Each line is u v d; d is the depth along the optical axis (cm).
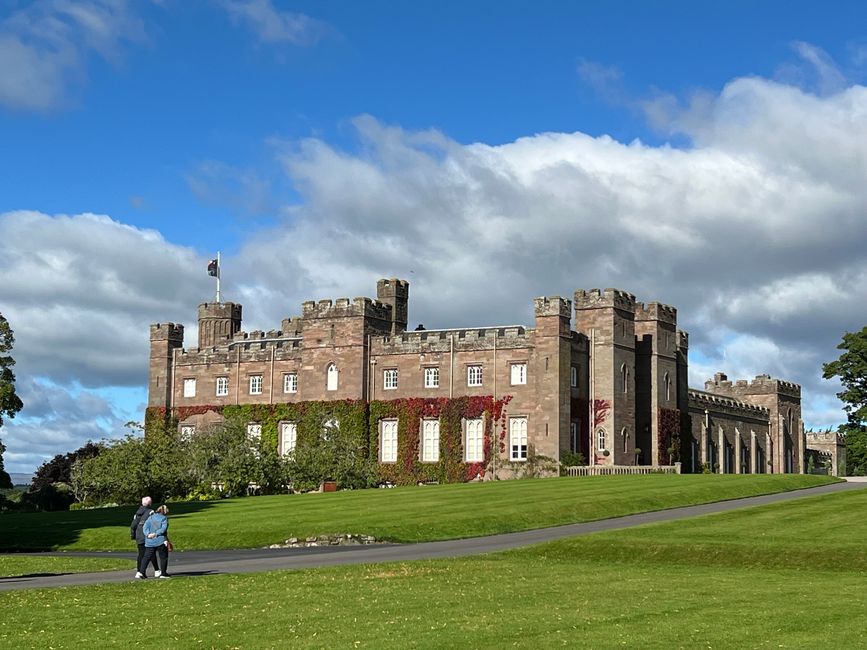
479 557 3759
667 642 2170
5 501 8269
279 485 7538
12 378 6106
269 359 9294
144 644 2205
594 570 3366
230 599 2752
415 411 8612
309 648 2138
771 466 10950
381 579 3114
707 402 9631
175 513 5369
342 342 8912
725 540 3862
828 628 2317
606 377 8281
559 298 8150
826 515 4631
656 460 8525
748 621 2397
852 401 10225
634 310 8675
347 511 5125
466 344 8519
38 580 3288
